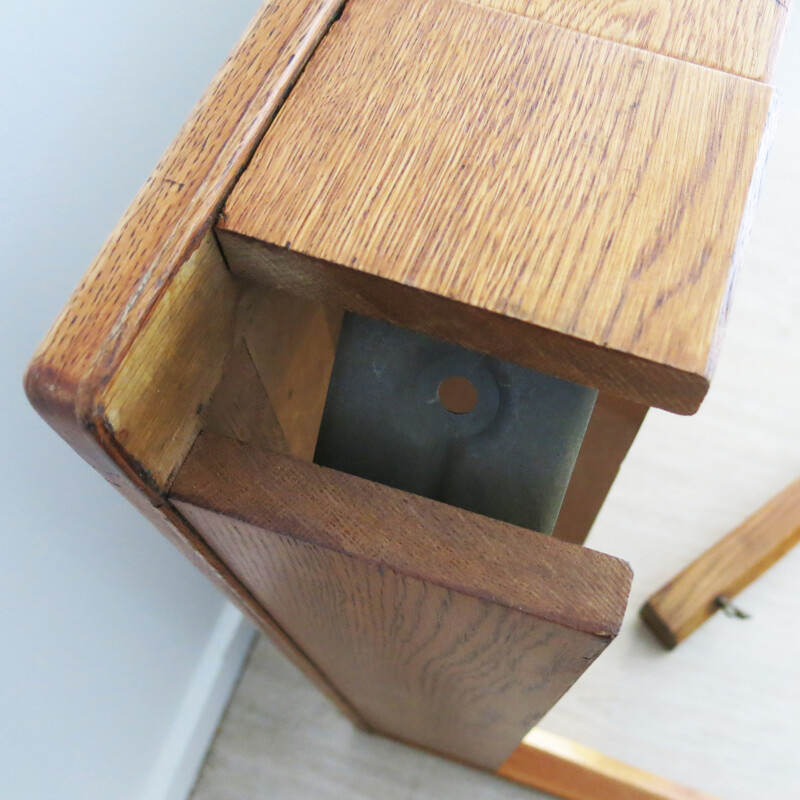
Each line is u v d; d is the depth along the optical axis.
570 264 0.29
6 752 0.50
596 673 0.91
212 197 0.30
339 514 0.32
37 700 0.52
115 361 0.27
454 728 0.69
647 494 0.98
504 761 0.80
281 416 0.43
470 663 0.44
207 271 0.31
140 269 0.28
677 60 0.32
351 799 0.88
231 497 0.32
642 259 0.29
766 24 0.34
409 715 0.71
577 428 0.42
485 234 0.30
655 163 0.31
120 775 0.70
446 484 0.43
